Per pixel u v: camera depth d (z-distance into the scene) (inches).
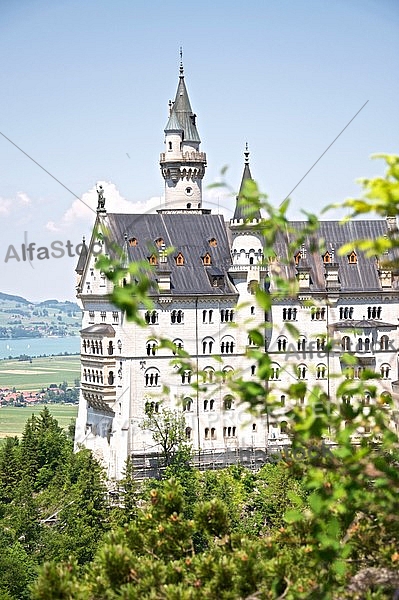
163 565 1555.1
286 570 1493.6
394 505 1108.5
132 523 1802.4
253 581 1499.8
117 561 1550.2
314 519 1257.4
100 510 5521.7
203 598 1471.5
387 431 1099.3
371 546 1488.7
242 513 5487.2
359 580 1440.7
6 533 5182.1
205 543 2431.1
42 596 1505.9
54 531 5319.9
